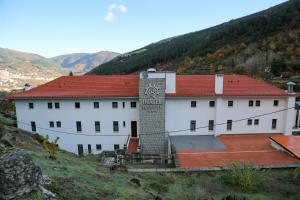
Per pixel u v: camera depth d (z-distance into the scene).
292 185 18.67
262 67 83.69
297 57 82.50
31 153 17.30
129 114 34.34
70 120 34.41
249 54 97.44
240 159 26.23
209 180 19.89
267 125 35.28
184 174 22.11
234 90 35.16
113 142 35.03
